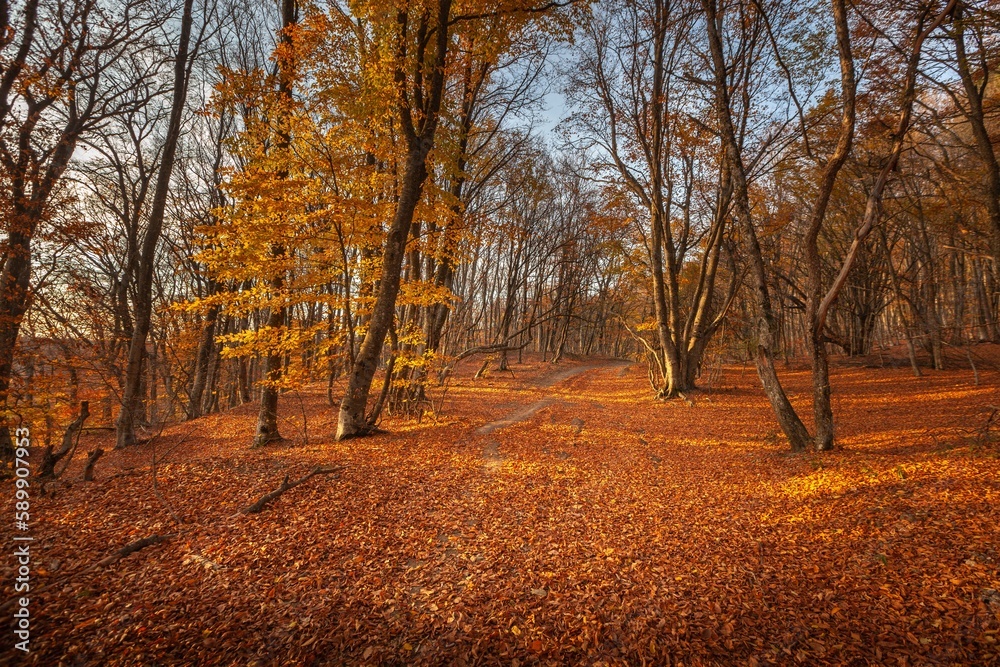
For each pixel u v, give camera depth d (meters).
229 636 3.99
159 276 25.55
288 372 11.67
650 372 24.02
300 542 5.78
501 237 19.17
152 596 4.52
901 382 20.41
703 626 4.11
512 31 12.14
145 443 14.61
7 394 11.04
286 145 10.89
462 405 19.77
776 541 5.76
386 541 5.99
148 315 14.34
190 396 20.91
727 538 6.00
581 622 4.27
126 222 19.92
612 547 5.93
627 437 13.38
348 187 11.19
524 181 21.94
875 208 8.51
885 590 4.32
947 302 32.19
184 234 22.67
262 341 10.89
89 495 7.09
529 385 28.28
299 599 4.60
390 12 9.82
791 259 29.98
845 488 7.18
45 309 14.45
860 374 23.92
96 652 3.70
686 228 24.67
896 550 5.00
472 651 3.90
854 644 3.71
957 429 10.32
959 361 23.05
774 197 22.56
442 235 12.91
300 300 10.58
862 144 13.70
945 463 7.43
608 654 3.83
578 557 5.66
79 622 4.06
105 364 16.14
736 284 22.81
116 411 23.44
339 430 11.51
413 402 16.14
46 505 6.68
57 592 4.48
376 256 12.16
